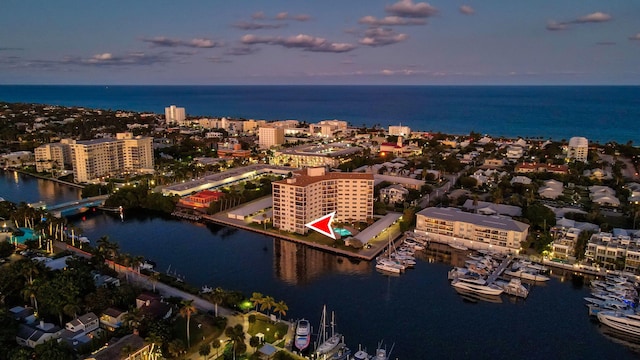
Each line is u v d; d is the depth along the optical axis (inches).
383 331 6939.0
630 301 7598.4
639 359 6363.2
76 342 6043.3
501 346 6599.4
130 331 6107.3
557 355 6422.2
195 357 5969.5
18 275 7273.6
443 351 6456.7
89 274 7480.3
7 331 5930.1
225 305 7416.3
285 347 6358.3
